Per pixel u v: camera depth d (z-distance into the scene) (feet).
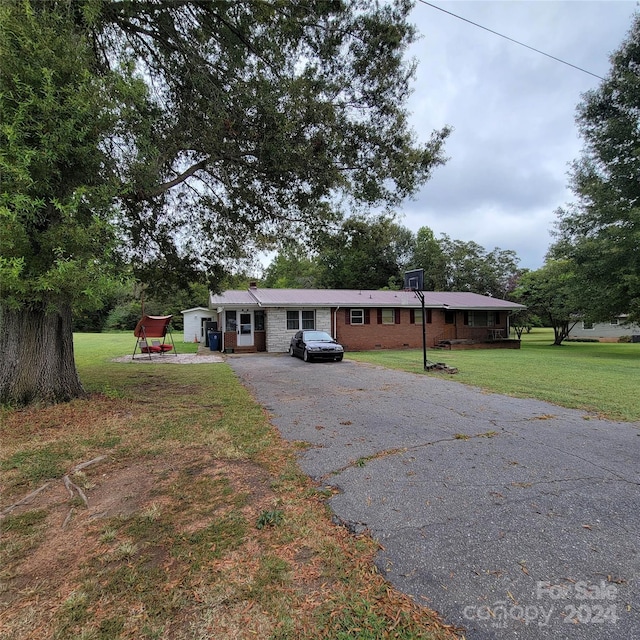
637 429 16.65
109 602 6.48
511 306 72.33
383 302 66.28
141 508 9.74
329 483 11.24
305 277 154.92
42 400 19.69
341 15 21.11
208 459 13.16
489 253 119.44
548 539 8.30
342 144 23.79
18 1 14.30
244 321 61.87
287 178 24.85
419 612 6.24
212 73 21.94
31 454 13.44
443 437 15.57
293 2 20.16
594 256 54.39
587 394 24.22
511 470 12.11
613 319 59.21
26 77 13.92
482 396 24.03
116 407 20.36
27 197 13.32
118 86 16.06
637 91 52.19
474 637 5.73
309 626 5.94
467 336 73.15
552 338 109.81
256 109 21.15
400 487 10.93
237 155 23.82
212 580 7.01
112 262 18.10
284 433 16.20
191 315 93.45
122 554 7.79
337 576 7.14
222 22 20.90
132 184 18.15
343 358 49.03
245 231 32.17
